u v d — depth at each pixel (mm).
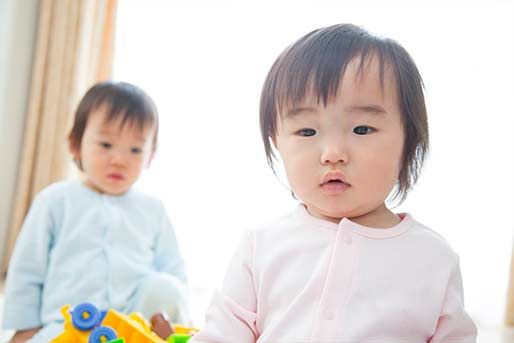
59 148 2232
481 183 2270
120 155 1271
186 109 2451
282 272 679
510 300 2096
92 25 2299
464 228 2270
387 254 660
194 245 2438
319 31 702
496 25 2277
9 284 1182
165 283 1207
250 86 2424
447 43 2299
